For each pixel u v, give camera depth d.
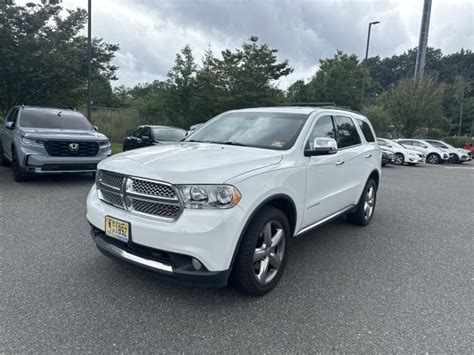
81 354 2.33
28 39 12.06
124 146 13.41
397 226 5.79
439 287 3.52
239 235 2.79
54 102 14.26
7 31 11.75
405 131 32.78
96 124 19.44
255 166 3.05
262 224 3.00
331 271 3.83
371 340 2.60
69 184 7.83
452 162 24.67
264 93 21.27
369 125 5.75
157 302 3.01
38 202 6.12
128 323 2.70
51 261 3.74
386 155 17.62
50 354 2.32
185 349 2.43
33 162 7.16
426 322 2.86
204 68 22.16
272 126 4.01
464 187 11.07
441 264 4.15
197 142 4.07
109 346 2.42
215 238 2.65
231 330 2.66
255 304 3.05
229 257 2.75
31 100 13.58
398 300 3.22
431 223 6.08
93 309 2.87
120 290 3.18
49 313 2.78
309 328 2.72
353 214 5.53
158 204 2.78
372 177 5.73
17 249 4.02
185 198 2.68
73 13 14.38
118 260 3.00
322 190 4.02
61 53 13.16
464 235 5.41
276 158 3.32
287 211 3.51
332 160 4.16
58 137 7.37
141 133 12.30
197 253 2.63
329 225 5.68
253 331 2.66
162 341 2.50
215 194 2.69
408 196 8.84
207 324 2.72
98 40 14.93
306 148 3.73
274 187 3.09
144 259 2.84
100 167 3.30
